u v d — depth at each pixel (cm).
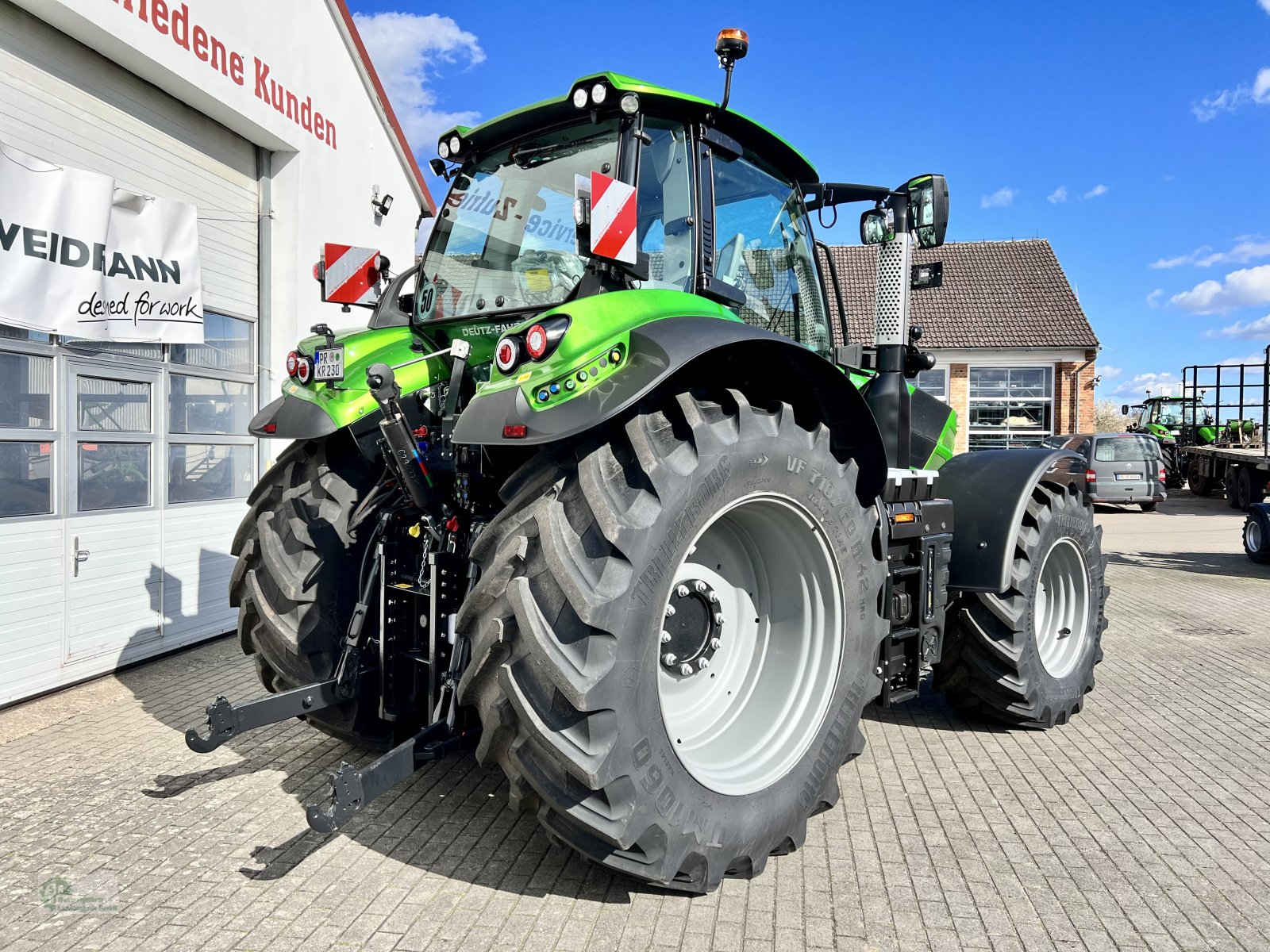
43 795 319
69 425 480
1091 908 245
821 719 281
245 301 651
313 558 311
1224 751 379
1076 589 440
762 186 338
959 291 2406
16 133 450
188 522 574
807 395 287
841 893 252
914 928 233
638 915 238
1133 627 661
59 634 471
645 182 289
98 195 482
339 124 752
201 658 543
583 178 242
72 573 480
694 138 295
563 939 225
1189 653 572
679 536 232
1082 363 2200
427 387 315
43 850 274
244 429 645
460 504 283
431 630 279
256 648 331
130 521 523
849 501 288
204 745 263
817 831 295
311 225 705
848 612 287
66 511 477
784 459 264
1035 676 397
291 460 330
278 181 678
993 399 2259
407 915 236
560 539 221
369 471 327
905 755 373
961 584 383
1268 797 327
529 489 236
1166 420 2542
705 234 295
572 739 217
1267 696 469
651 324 237
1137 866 270
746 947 222
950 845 285
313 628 310
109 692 467
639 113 275
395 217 888
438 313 330
